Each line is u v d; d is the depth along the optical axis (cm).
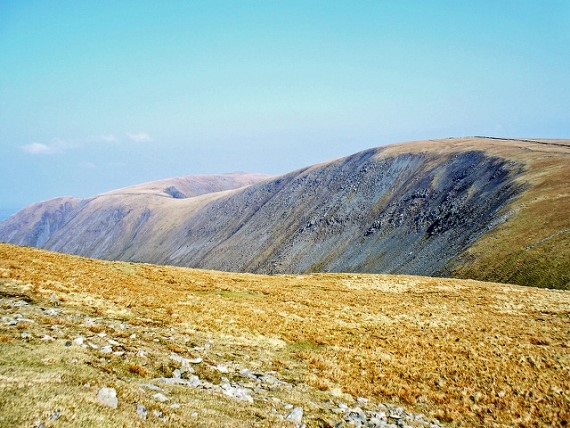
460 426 1719
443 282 5288
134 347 1745
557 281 6831
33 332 1551
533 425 1741
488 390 2036
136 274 3925
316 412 1565
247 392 1611
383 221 17725
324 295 4231
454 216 14112
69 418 930
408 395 1961
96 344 1616
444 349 2598
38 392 1011
